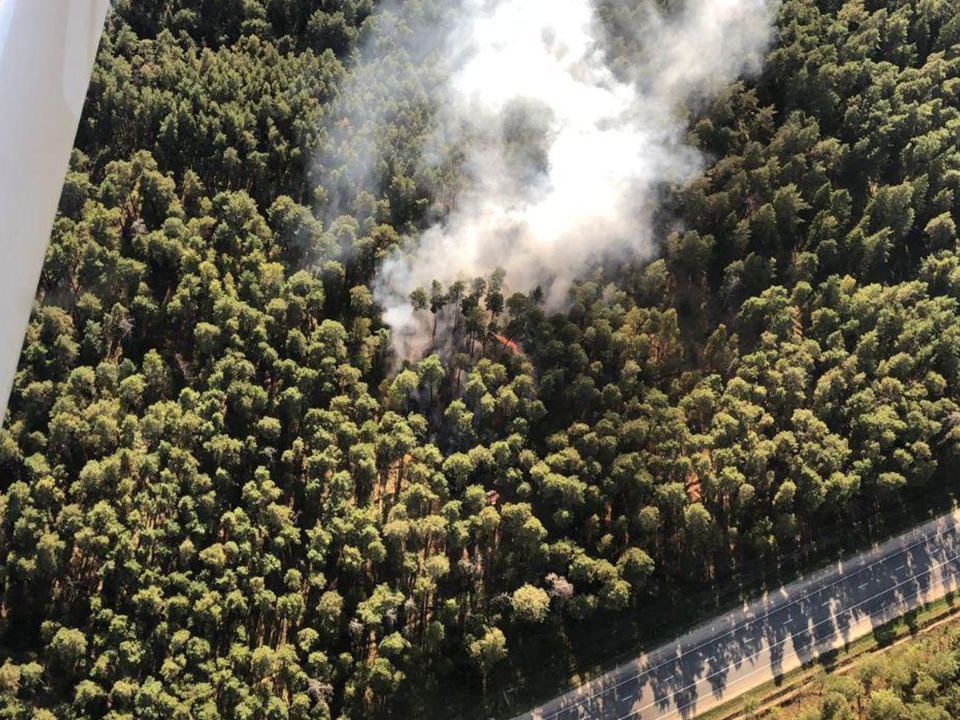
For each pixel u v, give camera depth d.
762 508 116.06
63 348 112.75
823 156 136.12
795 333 126.12
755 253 130.00
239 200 124.69
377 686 101.31
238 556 104.25
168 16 144.50
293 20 147.88
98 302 117.38
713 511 115.81
